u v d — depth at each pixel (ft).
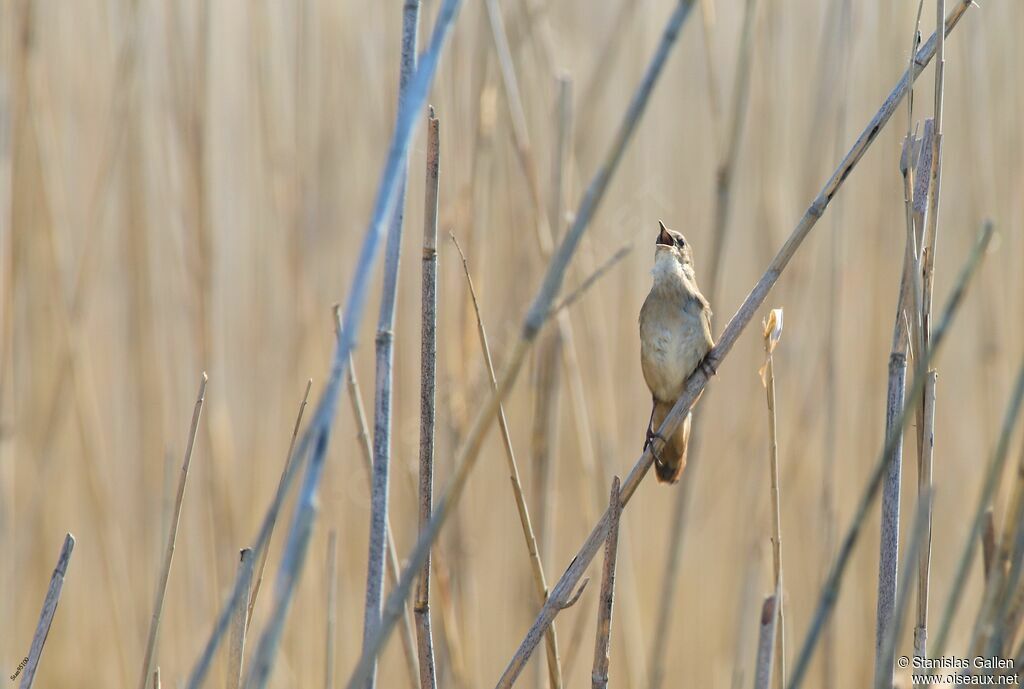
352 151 36.45
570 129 27.86
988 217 33.99
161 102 35.40
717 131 27.71
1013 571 16.07
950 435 37.96
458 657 24.11
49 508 36.27
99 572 36.35
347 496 35.45
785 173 36.73
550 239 27.61
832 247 28.81
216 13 37.35
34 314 34.76
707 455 40.06
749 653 32.17
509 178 32.04
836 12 32.48
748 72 26.58
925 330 17.58
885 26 35.63
